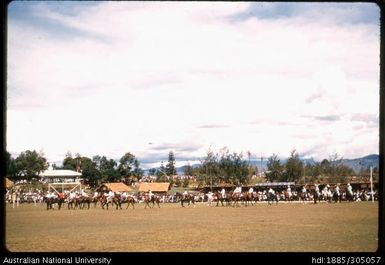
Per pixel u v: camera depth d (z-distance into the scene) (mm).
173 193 99625
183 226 29719
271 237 23188
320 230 26203
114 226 30703
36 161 95750
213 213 42500
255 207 52906
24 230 28656
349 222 30578
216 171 104875
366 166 86312
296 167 96438
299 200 67625
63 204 72188
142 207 61969
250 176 106562
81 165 111688
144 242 21922
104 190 97938
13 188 71625
